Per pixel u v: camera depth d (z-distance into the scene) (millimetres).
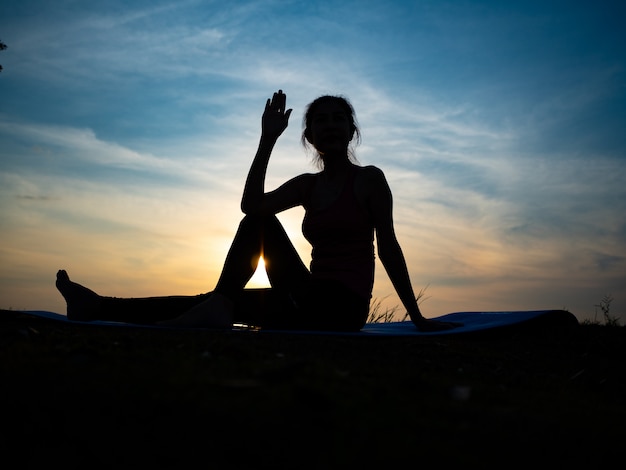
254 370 2291
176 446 1636
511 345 4379
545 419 2045
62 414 1776
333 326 4594
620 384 3242
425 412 1945
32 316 4773
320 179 4852
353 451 1602
